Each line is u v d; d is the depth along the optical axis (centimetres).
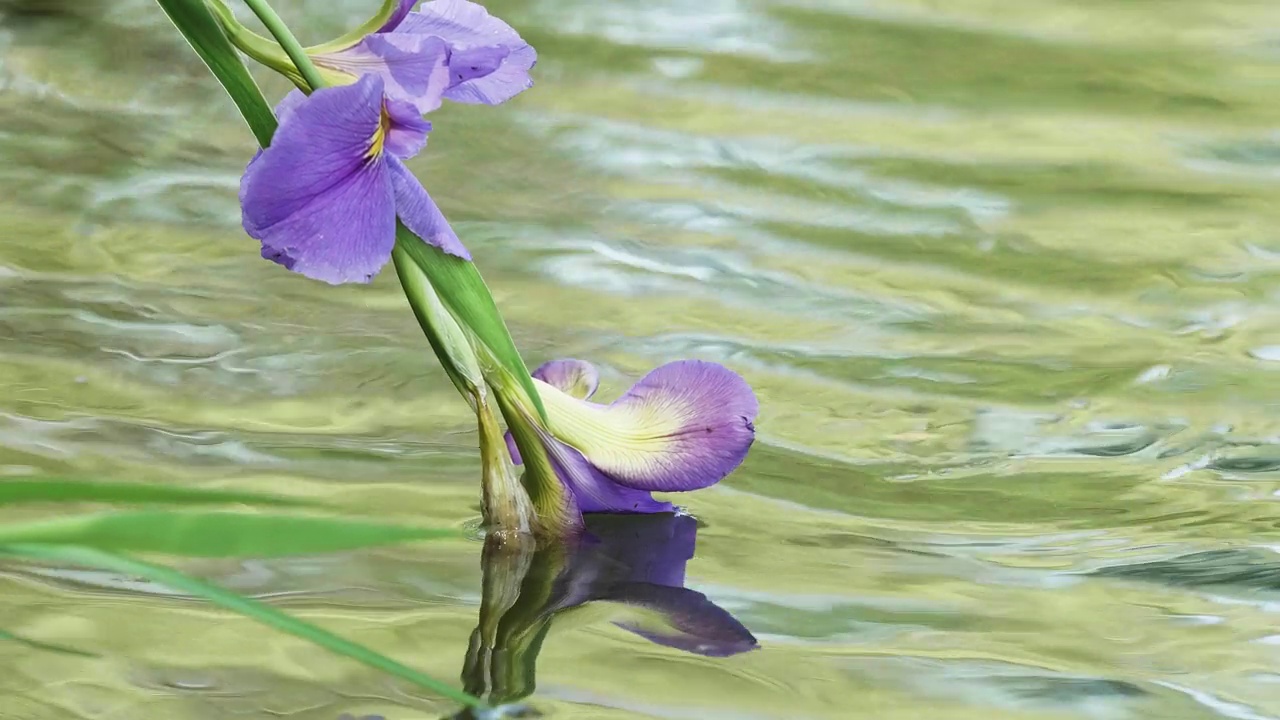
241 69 405
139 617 409
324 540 384
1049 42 700
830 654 409
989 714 405
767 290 454
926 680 407
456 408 433
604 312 449
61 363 436
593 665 407
